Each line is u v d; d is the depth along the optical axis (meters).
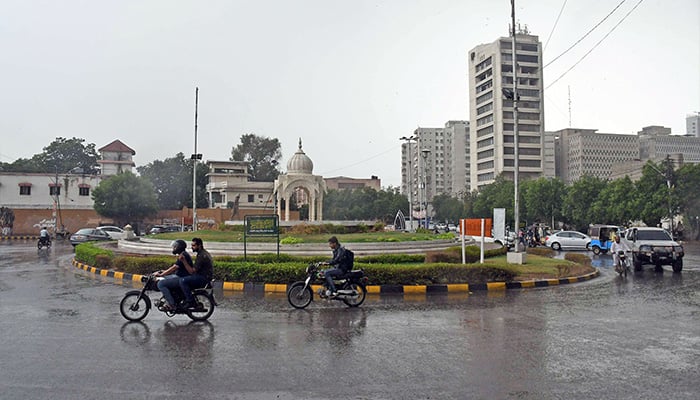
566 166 113.75
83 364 6.57
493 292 13.70
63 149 76.75
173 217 57.47
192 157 36.81
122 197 51.59
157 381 5.89
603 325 9.13
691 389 5.68
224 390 5.60
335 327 8.94
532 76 87.12
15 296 12.43
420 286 13.70
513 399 5.36
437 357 6.98
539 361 6.78
